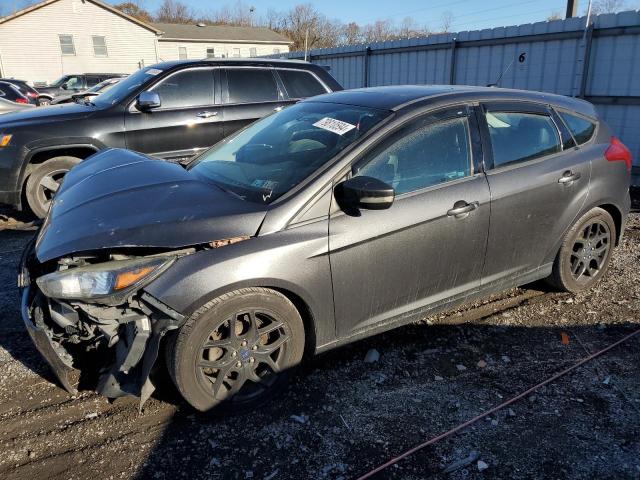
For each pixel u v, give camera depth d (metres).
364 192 2.72
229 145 3.80
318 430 2.73
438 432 2.72
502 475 2.44
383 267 3.04
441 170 3.25
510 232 3.53
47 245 2.66
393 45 12.74
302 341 2.93
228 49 46.81
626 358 3.37
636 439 2.65
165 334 2.65
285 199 2.82
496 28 10.12
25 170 5.82
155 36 37.16
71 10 33.62
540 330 3.73
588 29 8.54
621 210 4.23
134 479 2.42
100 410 2.88
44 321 2.75
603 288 4.38
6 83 18.09
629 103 8.27
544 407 2.91
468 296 3.52
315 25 63.72
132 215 2.72
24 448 2.60
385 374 3.21
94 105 6.31
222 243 2.65
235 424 2.78
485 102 3.54
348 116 3.34
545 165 3.67
